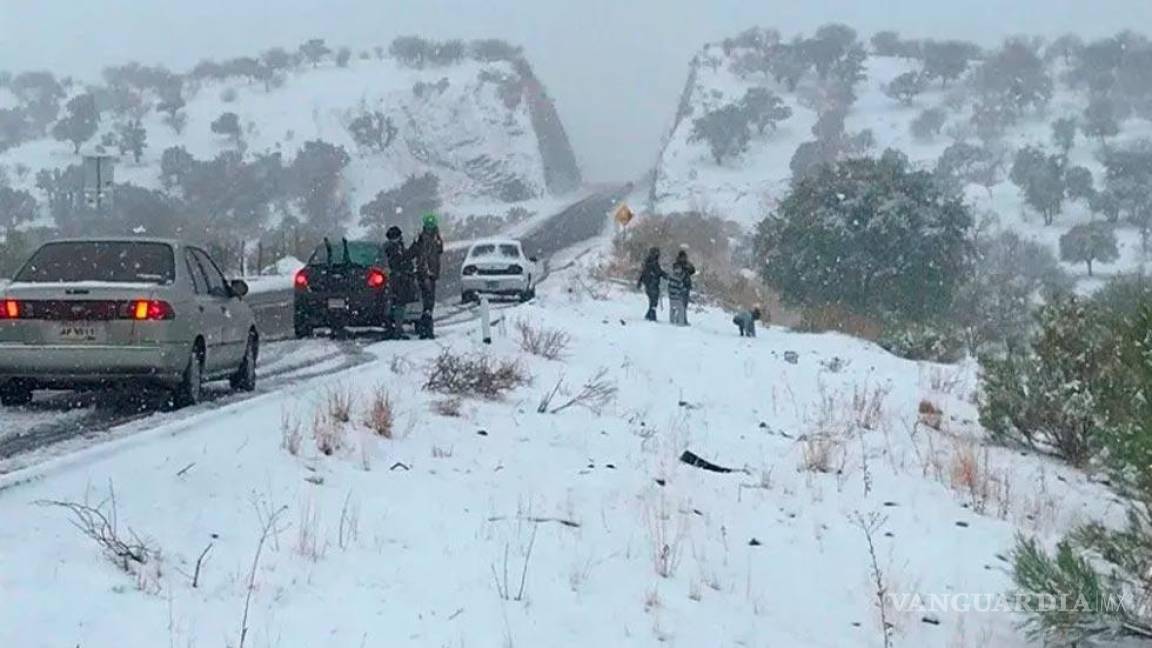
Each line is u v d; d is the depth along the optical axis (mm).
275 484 9203
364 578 7605
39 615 6203
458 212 147375
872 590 9219
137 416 12000
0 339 11672
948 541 10680
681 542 9570
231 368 13922
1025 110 157750
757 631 8016
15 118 138000
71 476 8688
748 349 22516
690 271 26141
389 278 20844
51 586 6586
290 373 16125
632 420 14242
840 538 10523
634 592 8266
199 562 7070
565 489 10609
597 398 15078
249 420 11195
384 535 8484
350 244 22094
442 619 7137
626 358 19172
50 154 127438
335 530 8383
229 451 9883
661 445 12969
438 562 8109
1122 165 105312
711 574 8945
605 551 9031
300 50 188500
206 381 13359
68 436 10867
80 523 7609
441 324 24578
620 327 23797
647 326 24625
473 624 7141
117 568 7043
